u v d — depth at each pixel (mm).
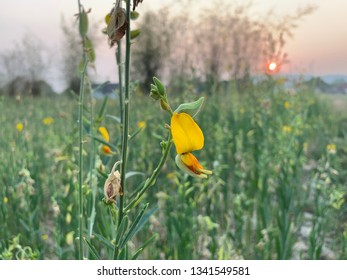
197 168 1390
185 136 1380
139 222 1518
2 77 9258
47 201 4535
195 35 7910
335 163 4547
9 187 3941
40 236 3447
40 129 6379
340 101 8547
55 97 9297
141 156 4711
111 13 1458
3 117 6195
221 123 6121
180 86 7309
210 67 7402
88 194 2154
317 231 3514
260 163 4469
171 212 3459
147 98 7266
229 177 4988
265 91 6121
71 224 3205
